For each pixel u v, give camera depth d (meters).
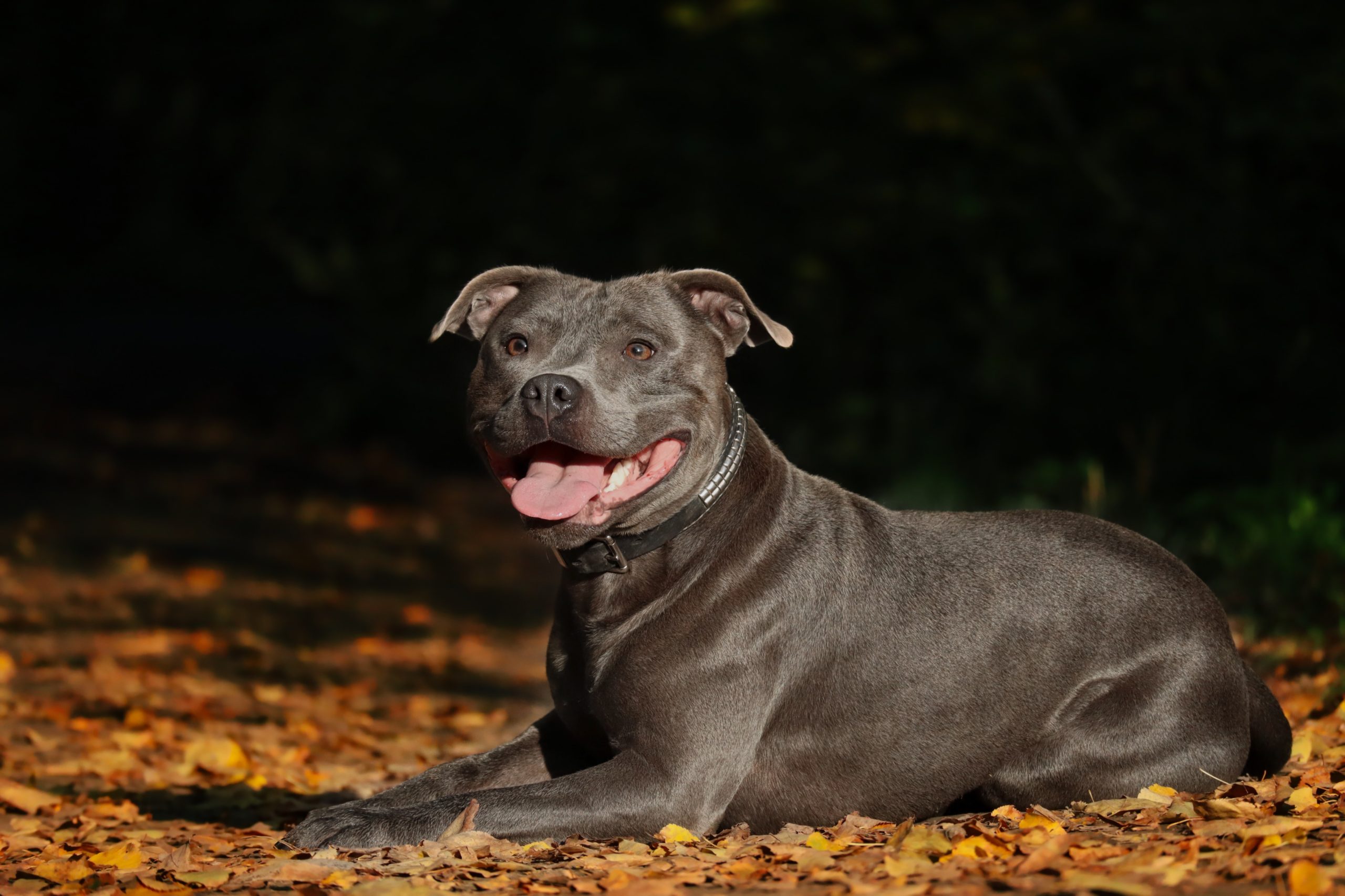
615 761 4.35
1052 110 14.59
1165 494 11.38
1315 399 12.48
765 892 3.55
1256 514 8.88
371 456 20.80
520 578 13.84
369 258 21.05
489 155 20.23
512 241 19.03
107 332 28.67
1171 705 4.41
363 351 21.11
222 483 18.14
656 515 4.43
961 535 4.65
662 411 4.40
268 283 33.31
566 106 18.19
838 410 15.52
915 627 4.46
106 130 34.31
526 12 19.64
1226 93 13.42
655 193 18.36
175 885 3.97
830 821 4.52
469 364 21.06
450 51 20.14
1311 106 12.52
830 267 16.77
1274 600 7.81
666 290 4.61
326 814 4.50
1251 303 13.41
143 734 6.98
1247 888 3.31
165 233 34.09
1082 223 14.76
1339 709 5.76
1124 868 3.49
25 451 18.72
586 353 4.46
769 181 16.72
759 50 16.08
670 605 4.42
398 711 8.36
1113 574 4.55
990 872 3.61
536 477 4.40
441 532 16.22
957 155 15.77
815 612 4.45
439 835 4.27
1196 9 13.12
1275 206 13.45
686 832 4.23
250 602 11.68
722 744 4.34
